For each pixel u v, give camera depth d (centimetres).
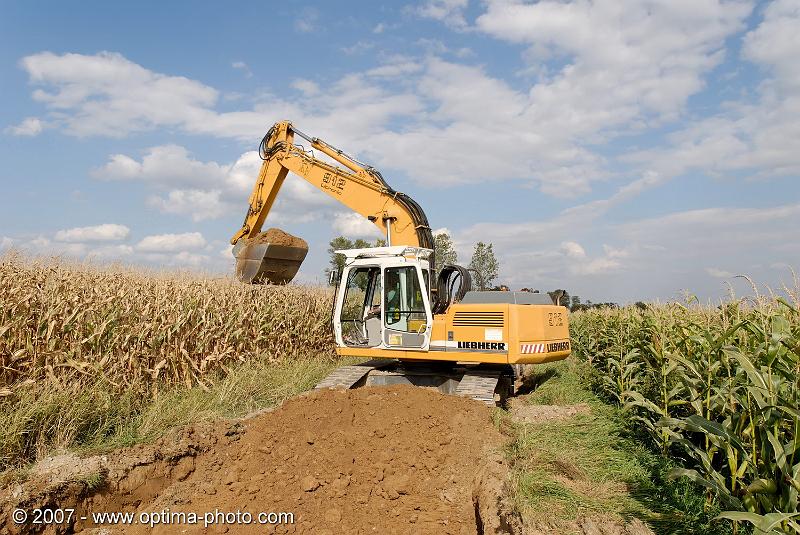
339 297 1096
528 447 705
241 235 1512
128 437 723
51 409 688
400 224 1205
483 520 514
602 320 1449
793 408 392
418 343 1026
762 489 407
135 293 1035
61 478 586
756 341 543
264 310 1320
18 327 776
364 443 741
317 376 1215
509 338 975
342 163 1326
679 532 486
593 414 910
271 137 1474
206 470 697
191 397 938
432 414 815
